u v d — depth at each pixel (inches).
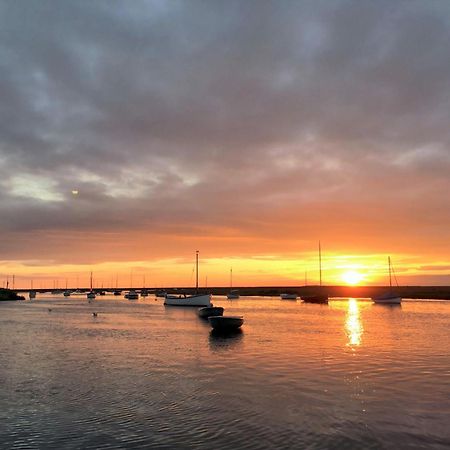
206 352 1274.6
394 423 633.0
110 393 804.6
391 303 4539.9
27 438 581.6
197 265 4365.2
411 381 891.4
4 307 4399.6
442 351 1288.1
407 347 1374.3
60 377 945.5
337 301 5684.1
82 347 1405.0
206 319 2637.8
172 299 4377.5
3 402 753.0
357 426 619.5
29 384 882.1
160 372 988.6
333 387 839.7
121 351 1309.1
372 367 1035.9
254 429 607.5
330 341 1520.7
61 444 559.5
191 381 894.4
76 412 692.7
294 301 5718.5
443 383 874.1
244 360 1134.4
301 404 725.3
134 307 4269.2
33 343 1513.3
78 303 5472.4
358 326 2105.1
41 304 5177.2
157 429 610.9
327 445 550.3
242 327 2043.6
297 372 978.7
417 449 538.6
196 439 571.8
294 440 566.9
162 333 1822.1
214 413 679.7
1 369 1037.8
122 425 629.0
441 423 633.0
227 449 538.0
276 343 1469.0
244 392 802.8
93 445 555.2
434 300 5546.3
